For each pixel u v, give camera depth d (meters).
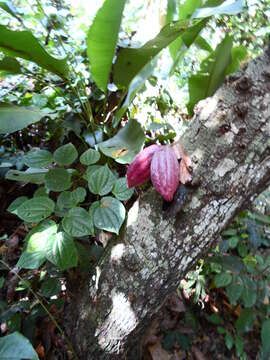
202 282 1.02
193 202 0.60
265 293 1.02
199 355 0.99
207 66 0.89
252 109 0.54
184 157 0.60
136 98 1.26
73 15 1.37
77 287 0.83
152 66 0.91
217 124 0.57
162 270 0.66
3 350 0.54
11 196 1.11
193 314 1.05
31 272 0.88
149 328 0.92
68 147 0.78
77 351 0.77
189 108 1.00
